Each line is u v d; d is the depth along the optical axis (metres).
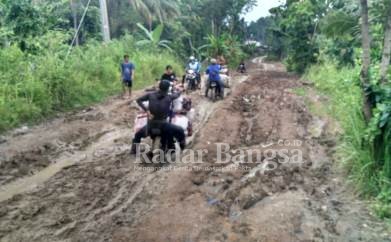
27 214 5.02
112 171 6.63
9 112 9.46
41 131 9.18
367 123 6.22
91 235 4.54
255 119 10.94
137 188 5.91
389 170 5.48
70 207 5.25
